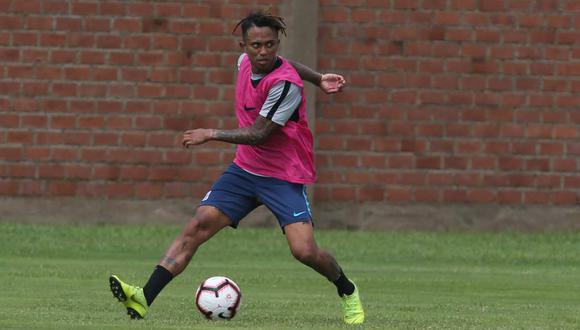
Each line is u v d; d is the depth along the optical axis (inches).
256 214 2541.8
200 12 2509.8
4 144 2507.4
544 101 2556.6
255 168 1203.9
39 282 1727.4
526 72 2551.7
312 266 1205.7
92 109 2508.6
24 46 2501.2
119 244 2305.6
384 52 2529.5
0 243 2271.2
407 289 1739.7
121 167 2518.5
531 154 2561.5
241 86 1201.4
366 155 2536.9
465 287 1782.7
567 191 2566.4
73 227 2468.0
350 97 2527.1
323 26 2522.1
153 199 2524.6
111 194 2522.1
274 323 1208.2
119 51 2508.6
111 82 2508.6
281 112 1170.6
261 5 2511.1
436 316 1339.8
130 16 2502.5
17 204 2513.5
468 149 2549.2
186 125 2517.2
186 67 2513.5
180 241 1214.9
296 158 1200.8
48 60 2503.7
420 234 2495.1
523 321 1301.7
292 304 1459.2
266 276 1887.3
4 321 1199.6
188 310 1353.3
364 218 2541.8
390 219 2546.8
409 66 2534.5
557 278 1955.0
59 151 2511.1
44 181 2516.0
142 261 2111.2
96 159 2516.0
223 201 1212.5
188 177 2524.6
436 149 2549.2
